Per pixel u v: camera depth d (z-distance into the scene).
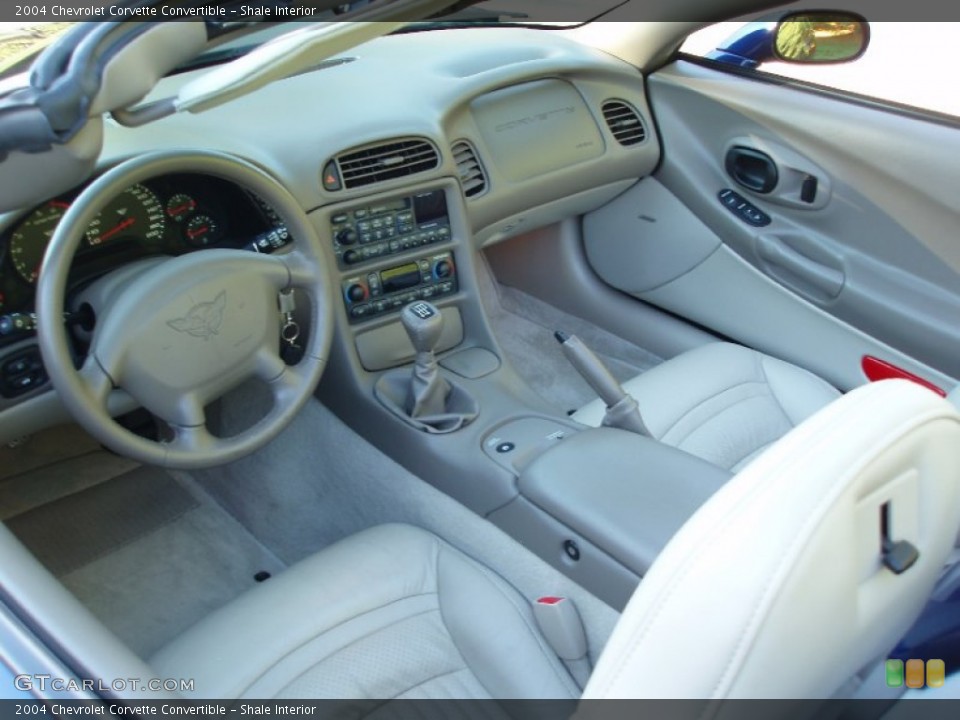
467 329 1.94
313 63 1.09
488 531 1.57
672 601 0.65
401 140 1.78
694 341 2.38
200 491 1.99
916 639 0.94
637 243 2.42
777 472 0.66
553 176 2.15
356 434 1.82
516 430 1.68
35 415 1.42
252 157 1.64
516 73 2.05
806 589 0.62
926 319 1.92
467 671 1.30
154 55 0.98
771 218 2.13
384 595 1.35
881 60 1.89
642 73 2.26
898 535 0.71
